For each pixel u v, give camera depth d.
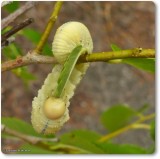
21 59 0.15
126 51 0.14
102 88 0.56
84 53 0.14
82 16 0.59
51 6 0.56
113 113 0.24
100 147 0.19
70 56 0.14
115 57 0.14
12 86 0.51
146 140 0.51
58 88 0.14
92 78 0.56
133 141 0.51
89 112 0.53
